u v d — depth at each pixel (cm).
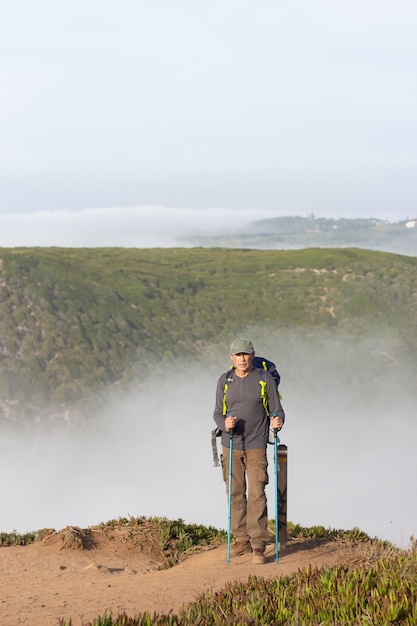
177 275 18262
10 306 14488
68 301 15225
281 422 756
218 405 783
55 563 803
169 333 15425
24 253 17275
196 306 16775
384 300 17138
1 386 12512
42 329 14062
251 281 18112
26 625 549
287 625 470
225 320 16288
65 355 13625
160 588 657
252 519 749
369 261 18912
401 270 18638
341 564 626
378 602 484
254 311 16675
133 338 14775
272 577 635
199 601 536
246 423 766
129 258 19662
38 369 13062
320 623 466
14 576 741
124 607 592
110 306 15700
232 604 526
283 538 779
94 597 637
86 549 867
